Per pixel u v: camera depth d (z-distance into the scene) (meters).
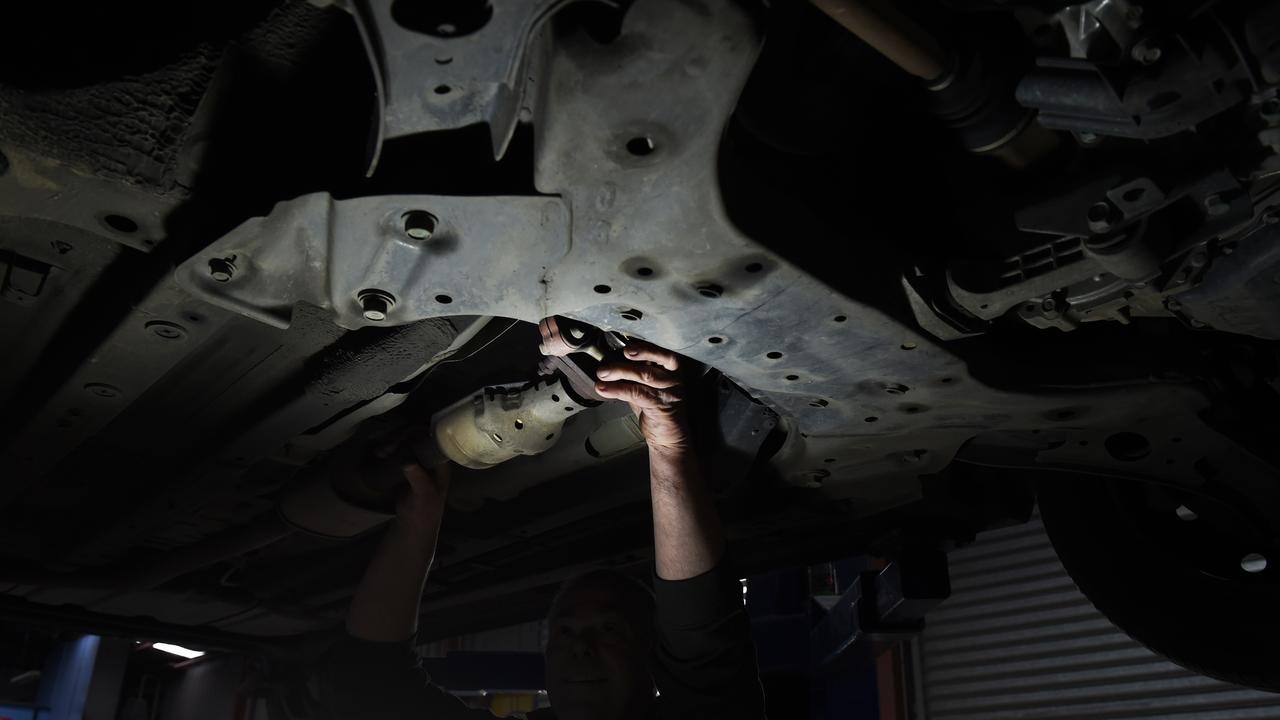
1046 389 1.90
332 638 4.32
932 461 2.34
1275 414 2.09
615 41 1.10
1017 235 1.59
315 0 1.11
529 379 2.38
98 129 1.30
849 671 4.46
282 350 1.98
